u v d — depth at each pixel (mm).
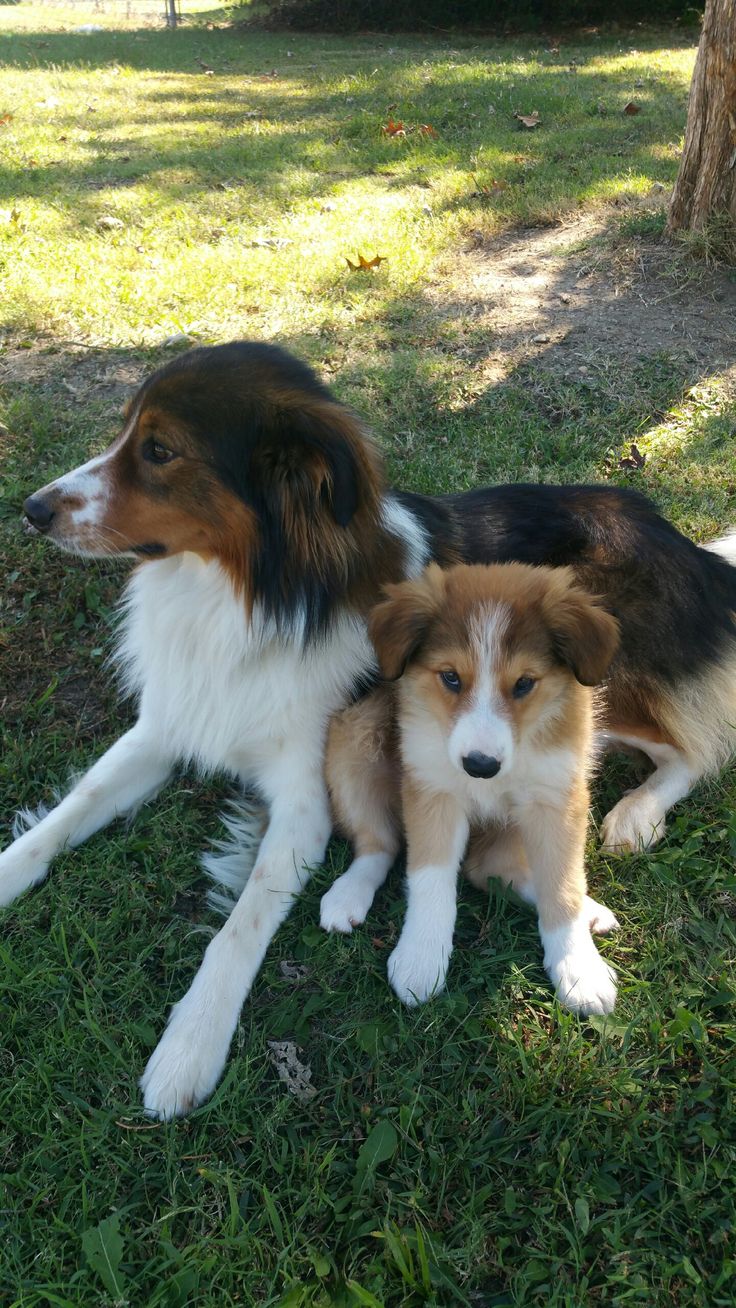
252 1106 542
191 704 705
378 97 2729
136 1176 509
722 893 670
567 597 620
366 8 4387
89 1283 465
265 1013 596
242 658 677
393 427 1121
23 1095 538
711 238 1416
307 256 1513
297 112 2605
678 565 791
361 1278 469
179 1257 468
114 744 761
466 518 784
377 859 691
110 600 911
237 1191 500
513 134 2232
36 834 684
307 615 660
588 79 2902
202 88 3018
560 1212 497
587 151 2062
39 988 593
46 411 1109
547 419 1144
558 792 621
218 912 668
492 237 1618
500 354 1250
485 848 697
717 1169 502
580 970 601
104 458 658
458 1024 579
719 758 787
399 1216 490
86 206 1758
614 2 4121
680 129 2232
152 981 616
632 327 1306
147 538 651
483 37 4117
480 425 1129
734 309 1346
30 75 3246
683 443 1102
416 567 721
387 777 708
